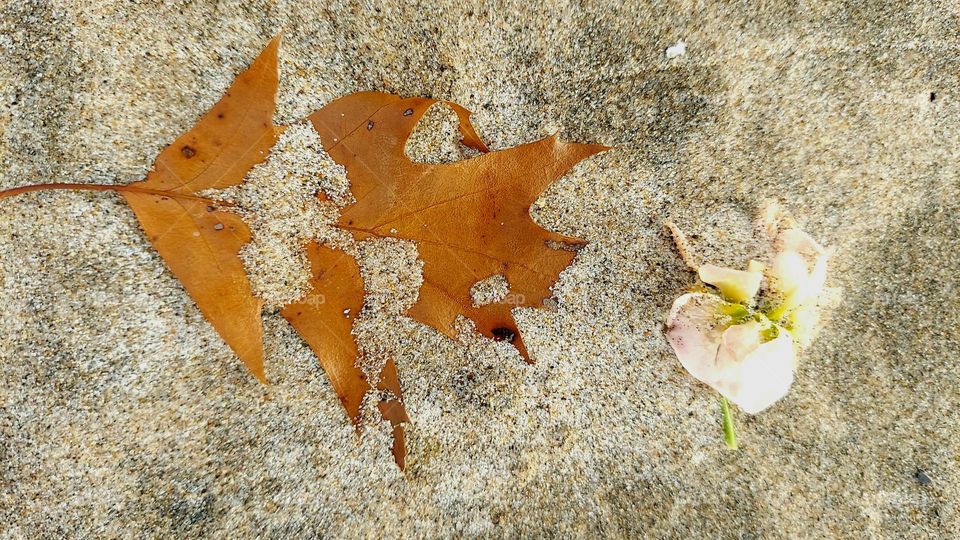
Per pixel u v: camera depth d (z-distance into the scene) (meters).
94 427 0.19
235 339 0.19
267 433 0.20
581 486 0.20
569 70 0.20
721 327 0.19
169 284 0.19
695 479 0.21
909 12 0.20
